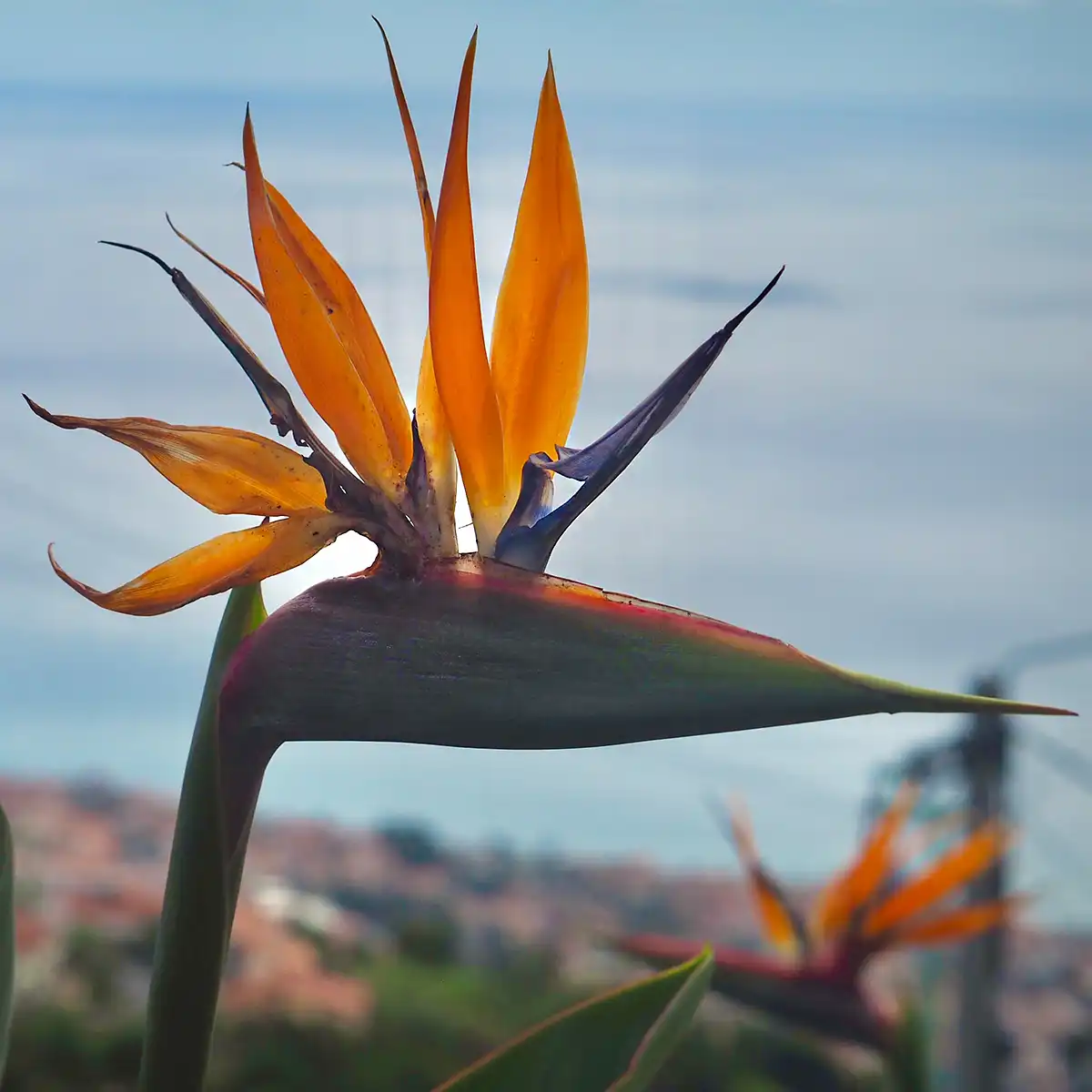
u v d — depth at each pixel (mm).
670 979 627
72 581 607
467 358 636
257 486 628
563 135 652
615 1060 620
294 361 625
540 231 657
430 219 648
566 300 658
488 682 618
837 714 611
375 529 623
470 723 619
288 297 623
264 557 619
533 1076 620
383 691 618
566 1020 624
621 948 990
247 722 615
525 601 621
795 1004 1046
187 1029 610
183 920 610
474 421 639
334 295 634
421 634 619
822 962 1070
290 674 616
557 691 618
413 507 627
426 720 620
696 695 613
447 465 646
